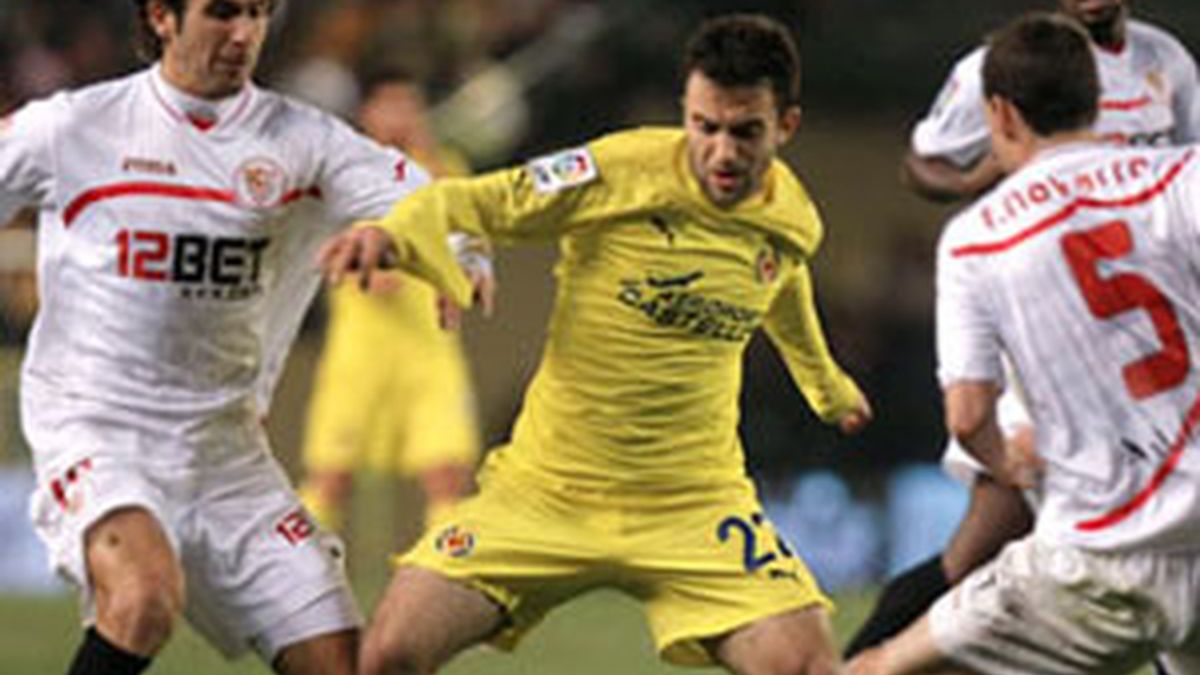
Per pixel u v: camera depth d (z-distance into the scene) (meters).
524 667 36.00
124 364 23.33
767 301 23.61
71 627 40.72
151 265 23.19
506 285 59.78
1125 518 21.75
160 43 23.45
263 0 23.22
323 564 23.89
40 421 23.52
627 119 64.25
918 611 28.39
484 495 23.88
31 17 59.28
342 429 45.47
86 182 23.17
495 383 59.62
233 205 23.28
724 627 23.33
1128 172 22.03
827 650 23.19
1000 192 22.19
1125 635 22.05
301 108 23.80
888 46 66.12
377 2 62.47
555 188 22.81
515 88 63.22
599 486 23.41
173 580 22.61
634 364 23.16
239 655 24.22
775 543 23.75
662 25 65.38
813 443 53.25
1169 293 21.73
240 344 23.73
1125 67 28.09
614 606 43.62
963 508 51.84
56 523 23.41
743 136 22.52
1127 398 21.69
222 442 23.77
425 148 45.06
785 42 22.73
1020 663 22.56
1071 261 21.75
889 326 57.59
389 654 23.06
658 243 22.91
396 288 44.94
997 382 22.03
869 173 66.50
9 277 52.25
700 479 23.53
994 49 22.67
